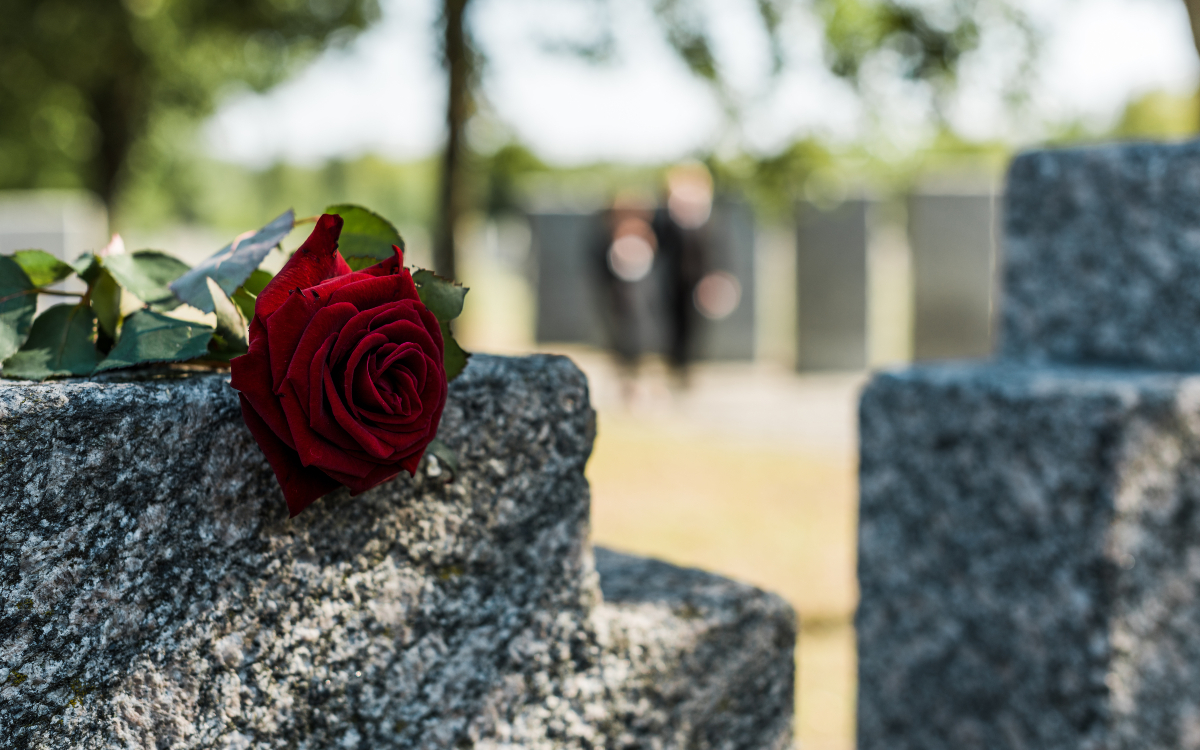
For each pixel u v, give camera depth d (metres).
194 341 0.86
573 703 1.08
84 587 0.77
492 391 1.00
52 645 0.75
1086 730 1.54
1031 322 2.08
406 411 0.75
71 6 7.80
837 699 2.55
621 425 6.58
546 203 9.49
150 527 0.80
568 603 1.08
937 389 1.75
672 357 7.40
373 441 0.72
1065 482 1.54
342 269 0.79
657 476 5.02
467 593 0.99
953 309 7.66
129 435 0.78
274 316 0.72
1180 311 1.80
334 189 22.25
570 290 9.52
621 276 7.07
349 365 0.71
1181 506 1.54
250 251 0.87
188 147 16.53
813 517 4.24
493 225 23.50
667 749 1.16
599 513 4.30
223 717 0.84
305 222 0.91
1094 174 1.93
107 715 0.79
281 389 0.70
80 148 13.54
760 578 3.43
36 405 0.74
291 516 0.76
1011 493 1.63
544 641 1.06
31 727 0.75
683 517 4.22
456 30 4.62
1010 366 1.90
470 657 1.00
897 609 1.87
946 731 1.79
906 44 4.47
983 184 7.65
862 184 8.16
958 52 4.36
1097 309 1.94
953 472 1.74
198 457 0.82
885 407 1.87
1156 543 1.53
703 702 1.20
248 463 0.85
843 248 8.25
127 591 0.79
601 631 1.11
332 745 0.91
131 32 7.96
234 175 23.23
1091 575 1.51
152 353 0.85
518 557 1.03
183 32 7.89
